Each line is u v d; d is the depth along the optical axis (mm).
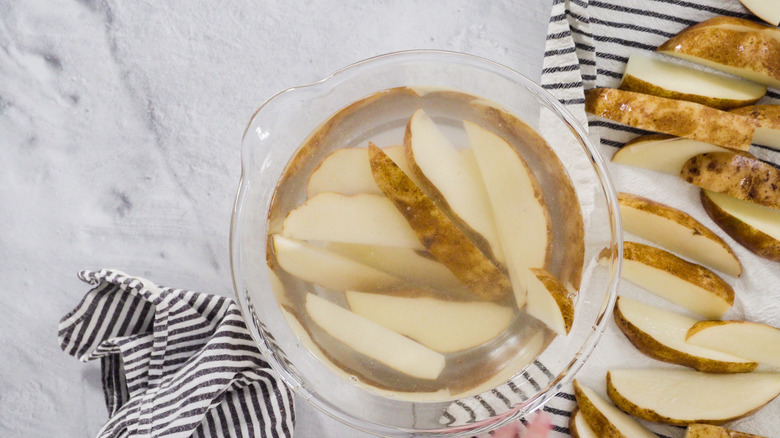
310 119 906
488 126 875
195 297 958
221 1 1008
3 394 1024
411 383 861
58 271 1021
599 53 967
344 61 1004
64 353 1021
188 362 950
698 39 939
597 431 947
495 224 847
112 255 1016
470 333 848
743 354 948
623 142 965
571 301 853
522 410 886
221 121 1009
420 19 998
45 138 1018
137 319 980
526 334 858
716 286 943
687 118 922
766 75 943
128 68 1013
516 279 840
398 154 869
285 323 890
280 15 1006
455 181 851
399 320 850
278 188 887
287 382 896
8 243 1022
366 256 849
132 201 1016
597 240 879
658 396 946
